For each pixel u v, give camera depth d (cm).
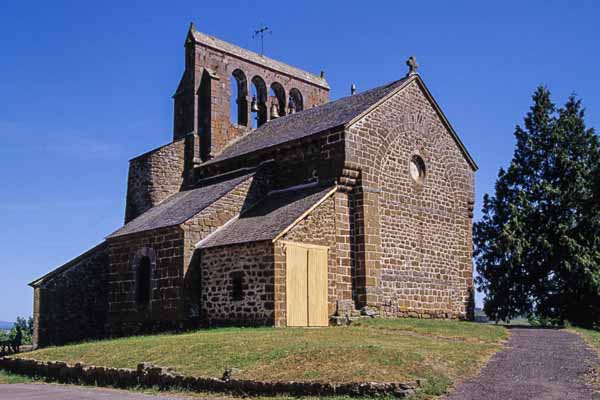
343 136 2689
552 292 3712
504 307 3819
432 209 3095
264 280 2353
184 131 3634
